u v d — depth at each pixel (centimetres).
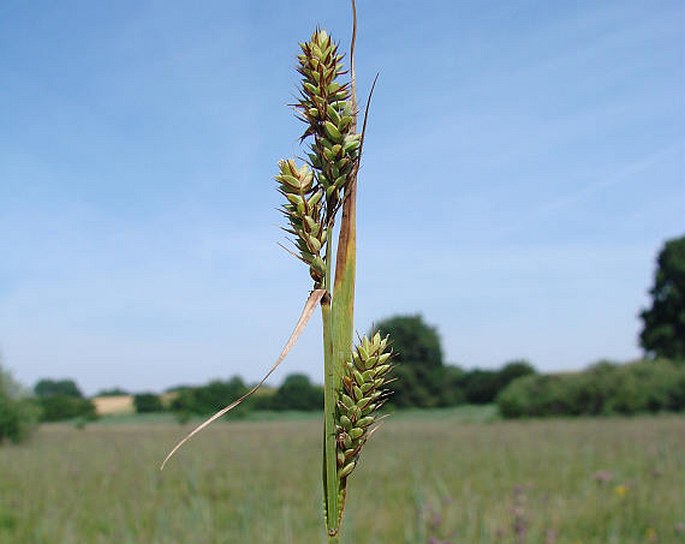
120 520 802
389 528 705
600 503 804
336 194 140
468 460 1546
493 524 666
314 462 1628
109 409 6712
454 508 755
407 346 6525
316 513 870
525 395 4441
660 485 926
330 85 141
